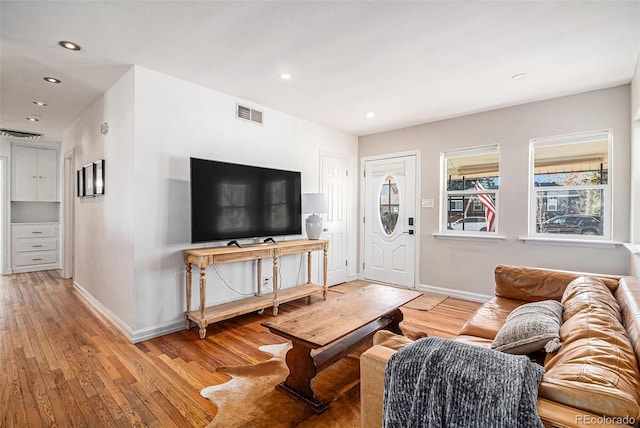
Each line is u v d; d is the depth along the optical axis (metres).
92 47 2.46
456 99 3.58
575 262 3.38
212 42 2.39
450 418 0.91
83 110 4.00
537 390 0.91
